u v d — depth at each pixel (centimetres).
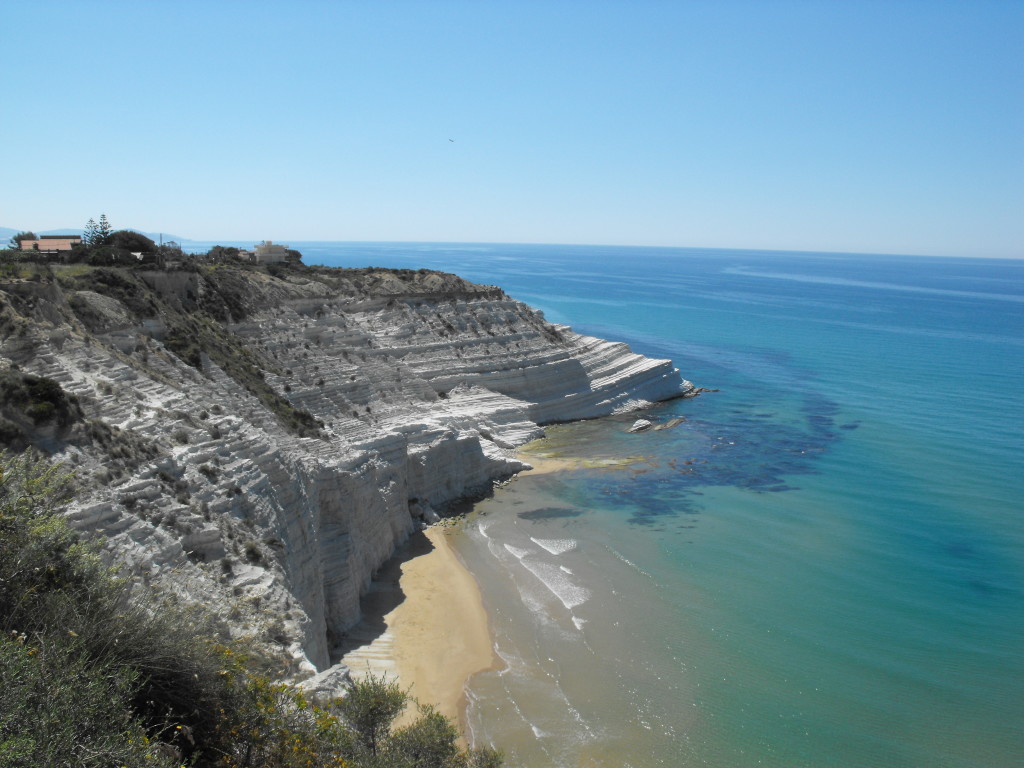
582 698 3316
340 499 4191
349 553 4012
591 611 4088
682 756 2962
